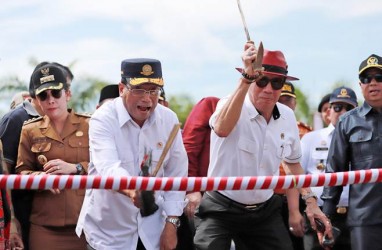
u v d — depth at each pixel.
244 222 7.45
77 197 7.74
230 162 7.30
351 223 7.84
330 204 8.07
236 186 6.13
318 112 10.92
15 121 8.02
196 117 8.17
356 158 7.88
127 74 6.92
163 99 8.56
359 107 7.97
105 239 7.04
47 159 7.73
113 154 6.85
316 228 7.75
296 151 7.64
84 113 7.95
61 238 7.70
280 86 7.20
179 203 7.22
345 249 9.09
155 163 7.08
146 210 6.45
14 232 7.62
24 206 7.90
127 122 7.00
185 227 8.26
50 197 7.70
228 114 6.95
